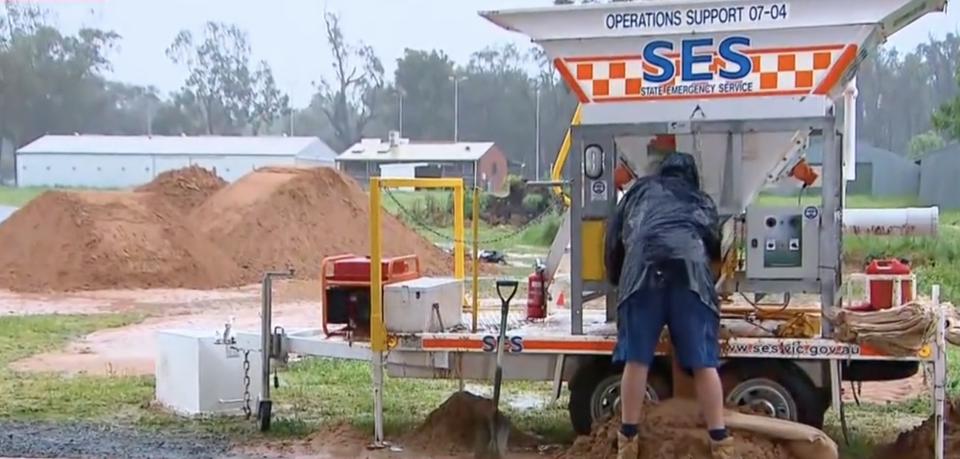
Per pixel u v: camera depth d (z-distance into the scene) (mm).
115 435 9828
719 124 8531
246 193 31984
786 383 8438
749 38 8539
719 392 7703
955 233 28656
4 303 23844
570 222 9000
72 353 15812
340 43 100000
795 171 8703
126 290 26672
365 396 11742
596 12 8727
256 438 9664
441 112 96938
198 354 10742
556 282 11156
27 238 28484
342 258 9844
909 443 8656
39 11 95625
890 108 82875
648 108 8750
